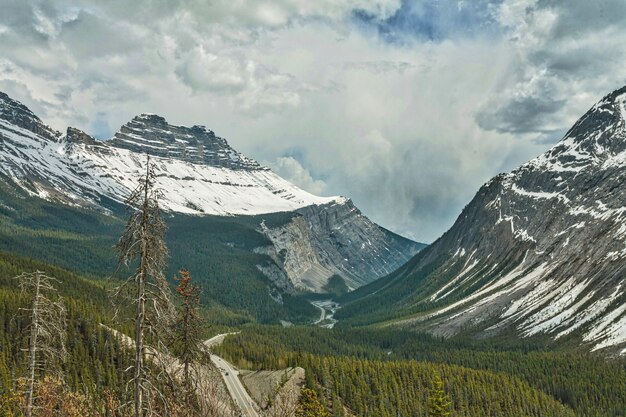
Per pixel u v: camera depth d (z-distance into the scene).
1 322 99.38
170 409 26.89
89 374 94.88
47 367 34.19
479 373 168.50
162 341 26.70
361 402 131.00
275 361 143.25
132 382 26.11
